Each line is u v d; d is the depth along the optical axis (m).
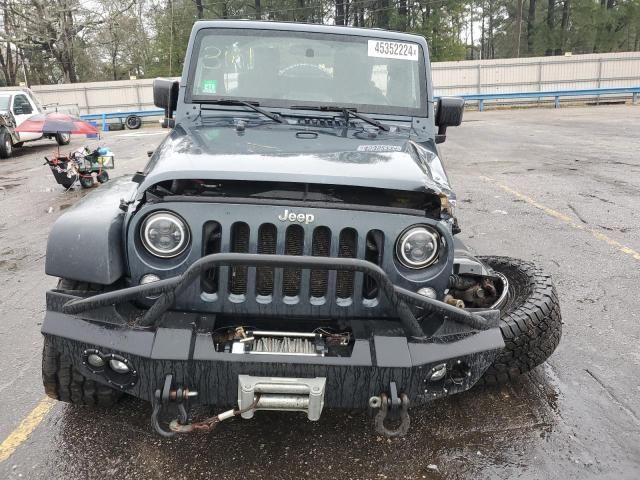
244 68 3.71
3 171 12.52
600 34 53.12
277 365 2.28
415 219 2.45
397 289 2.31
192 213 2.41
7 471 2.60
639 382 3.39
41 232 6.92
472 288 3.00
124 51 45.22
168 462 2.66
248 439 2.83
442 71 33.00
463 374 2.47
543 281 3.28
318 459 2.70
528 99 31.97
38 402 3.15
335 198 2.50
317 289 2.50
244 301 2.45
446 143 15.80
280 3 43.66
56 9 36.00
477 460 2.71
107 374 2.41
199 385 2.32
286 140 3.05
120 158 13.55
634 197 8.35
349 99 3.67
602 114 24.41
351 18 44.31
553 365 3.58
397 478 2.59
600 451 2.77
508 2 62.59
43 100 31.70
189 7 43.03
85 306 2.38
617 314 4.33
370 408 2.35
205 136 3.10
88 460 2.68
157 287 2.30
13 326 4.18
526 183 9.62
